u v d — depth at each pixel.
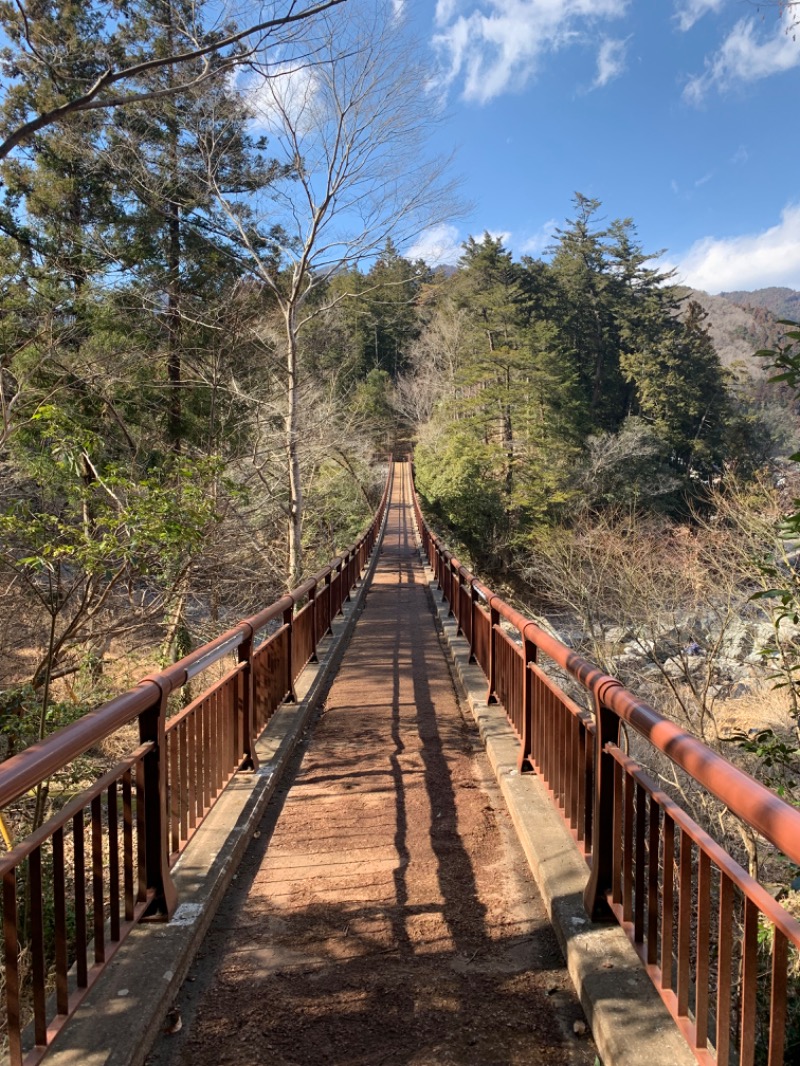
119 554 7.12
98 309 14.21
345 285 52.28
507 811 4.75
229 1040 2.62
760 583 8.77
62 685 10.30
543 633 4.41
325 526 28.17
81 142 14.43
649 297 51.44
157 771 3.12
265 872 3.99
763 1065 3.50
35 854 2.21
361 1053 2.55
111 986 2.67
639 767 2.78
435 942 3.27
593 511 32.16
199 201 16.14
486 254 50.94
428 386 58.28
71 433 7.70
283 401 19.03
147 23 13.30
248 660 5.17
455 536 36.69
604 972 2.73
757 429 41.25
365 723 6.97
